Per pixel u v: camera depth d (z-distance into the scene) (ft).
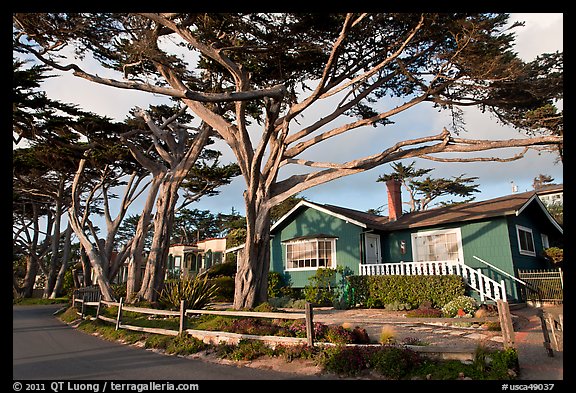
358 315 47.57
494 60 36.42
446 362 21.91
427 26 38.09
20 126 61.41
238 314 31.73
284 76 46.52
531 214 64.95
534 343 28.60
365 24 38.96
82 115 63.87
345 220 67.87
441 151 43.06
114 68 51.49
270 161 51.78
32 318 62.13
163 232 68.69
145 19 40.06
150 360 27.96
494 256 54.70
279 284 72.84
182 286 52.11
